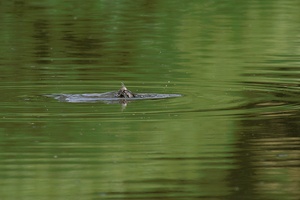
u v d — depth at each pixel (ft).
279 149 108.06
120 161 103.19
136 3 266.16
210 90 148.46
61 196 91.35
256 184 95.40
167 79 160.04
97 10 254.68
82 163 102.78
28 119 123.24
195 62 180.24
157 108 130.72
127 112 127.54
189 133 115.34
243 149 107.96
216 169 100.89
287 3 263.90
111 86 153.38
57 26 227.20
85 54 189.16
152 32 219.00
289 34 215.72
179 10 253.44
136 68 172.24
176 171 99.66
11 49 195.00
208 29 224.12
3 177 97.50
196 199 90.84
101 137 113.50
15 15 244.83
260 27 225.76
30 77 160.86
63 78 160.25
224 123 120.78
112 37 211.20
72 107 131.13
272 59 184.14
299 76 163.22
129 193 92.48
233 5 261.24
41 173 98.68
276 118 123.75
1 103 134.72
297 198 91.45
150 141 111.86
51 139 112.37
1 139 112.47
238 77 162.30
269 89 149.79
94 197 91.40
